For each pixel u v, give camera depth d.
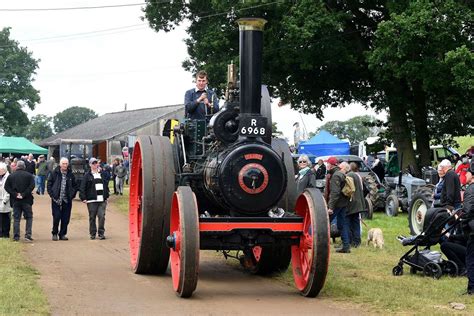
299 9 24.34
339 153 29.44
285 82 28.69
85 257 12.00
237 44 27.19
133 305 7.83
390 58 22.89
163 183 9.64
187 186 8.62
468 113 27.81
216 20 27.55
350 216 13.45
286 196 9.90
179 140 9.97
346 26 26.55
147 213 9.59
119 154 53.69
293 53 25.45
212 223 8.23
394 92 26.20
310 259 8.34
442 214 9.93
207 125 9.55
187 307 7.77
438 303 8.11
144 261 9.88
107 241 14.76
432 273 9.87
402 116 26.77
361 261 11.48
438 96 26.83
